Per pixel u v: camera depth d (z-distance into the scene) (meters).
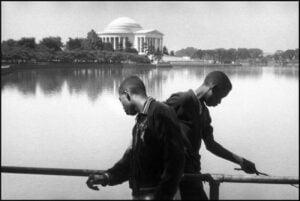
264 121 26.84
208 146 5.63
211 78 5.37
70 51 104.75
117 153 20.14
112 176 5.03
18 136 23.84
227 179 4.95
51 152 20.11
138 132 4.51
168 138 4.25
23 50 108.56
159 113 4.31
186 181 5.09
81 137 22.66
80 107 33.00
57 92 47.12
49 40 122.19
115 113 28.20
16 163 18.77
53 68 105.69
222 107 31.86
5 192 14.31
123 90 4.67
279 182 4.84
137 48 164.38
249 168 5.64
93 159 18.91
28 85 62.00
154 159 4.41
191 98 5.25
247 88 38.62
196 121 5.26
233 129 24.47
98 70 87.81
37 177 16.42
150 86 26.69
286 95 37.28
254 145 21.03
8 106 38.66
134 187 4.66
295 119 28.16
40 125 27.33
